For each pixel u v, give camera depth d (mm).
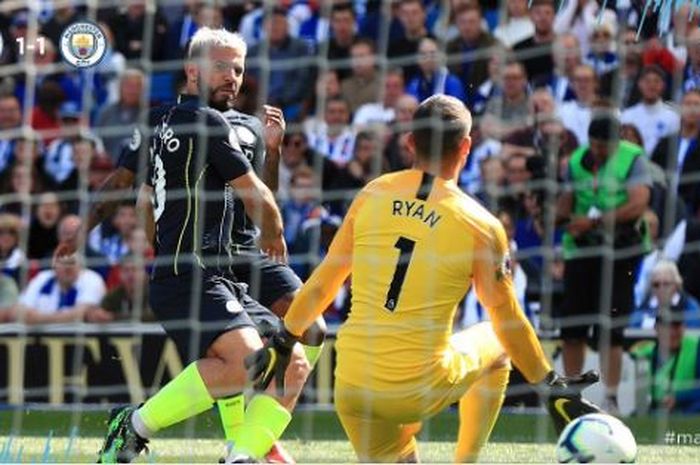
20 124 28953
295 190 27000
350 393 14898
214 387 15875
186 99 16812
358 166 27484
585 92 27016
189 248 16453
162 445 20469
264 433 15516
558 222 24953
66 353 24828
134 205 26359
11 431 21844
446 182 14961
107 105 29469
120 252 26312
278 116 18000
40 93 29250
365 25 29141
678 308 24406
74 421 23125
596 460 14312
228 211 16672
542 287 25141
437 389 14773
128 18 30172
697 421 23562
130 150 17797
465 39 28359
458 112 14992
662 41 26172
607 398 24125
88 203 27797
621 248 24672
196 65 16797
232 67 16891
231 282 16672
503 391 15703
